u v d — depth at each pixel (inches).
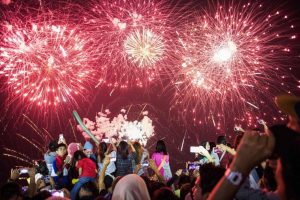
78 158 349.4
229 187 62.4
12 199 193.3
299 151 61.5
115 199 135.9
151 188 194.1
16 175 292.5
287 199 62.9
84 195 233.5
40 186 333.4
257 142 62.7
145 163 397.7
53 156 390.9
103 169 279.3
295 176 61.4
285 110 68.9
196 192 142.3
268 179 155.5
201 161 385.4
